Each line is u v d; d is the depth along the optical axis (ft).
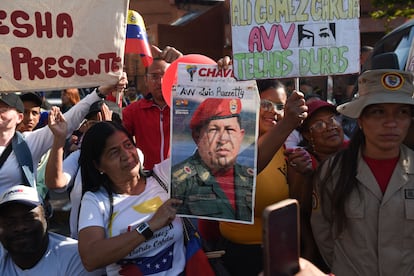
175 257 7.88
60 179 9.21
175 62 8.91
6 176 9.48
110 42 8.95
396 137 6.95
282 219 4.11
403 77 6.93
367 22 39.42
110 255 7.11
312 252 8.38
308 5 7.91
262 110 8.91
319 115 9.10
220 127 7.85
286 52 7.95
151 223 7.30
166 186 8.21
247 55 7.86
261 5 7.86
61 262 8.39
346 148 7.53
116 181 7.77
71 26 8.77
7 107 9.57
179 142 7.98
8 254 8.50
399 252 6.94
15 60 8.62
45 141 9.94
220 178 7.84
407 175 7.00
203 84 7.91
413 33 14.42
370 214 7.03
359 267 7.16
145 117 13.14
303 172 7.92
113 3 8.87
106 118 10.90
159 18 35.68
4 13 8.47
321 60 8.00
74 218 10.02
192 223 9.23
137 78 26.48
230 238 8.98
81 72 8.93
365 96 7.06
